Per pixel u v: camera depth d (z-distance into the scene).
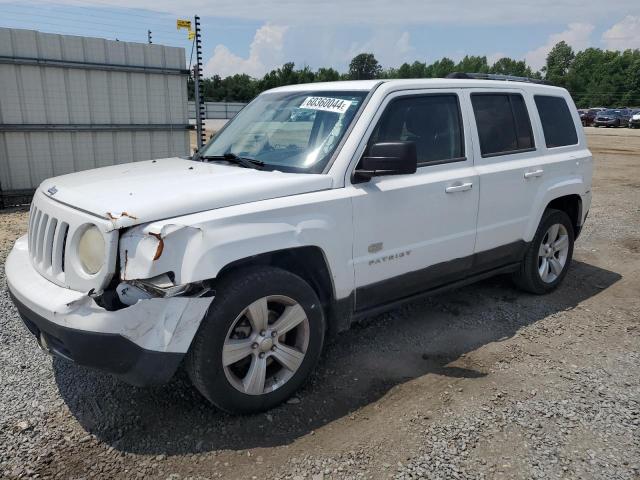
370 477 2.71
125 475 2.71
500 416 3.24
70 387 3.47
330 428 3.12
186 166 3.82
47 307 2.80
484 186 4.37
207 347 2.92
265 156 3.86
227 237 2.92
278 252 3.27
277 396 3.27
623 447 2.96
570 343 4.29
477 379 3.69
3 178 9.73
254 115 4.44
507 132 4.75
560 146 5.32
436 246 4.09
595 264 6.54
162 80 11.09
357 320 3.78
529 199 4.85
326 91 4.11
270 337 3.19
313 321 3.36
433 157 4.11
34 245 3.36
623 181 13.77
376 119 3.72
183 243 2.79
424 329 4.50
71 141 10.28
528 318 4.78
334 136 3.68
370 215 3.60
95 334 2.66
